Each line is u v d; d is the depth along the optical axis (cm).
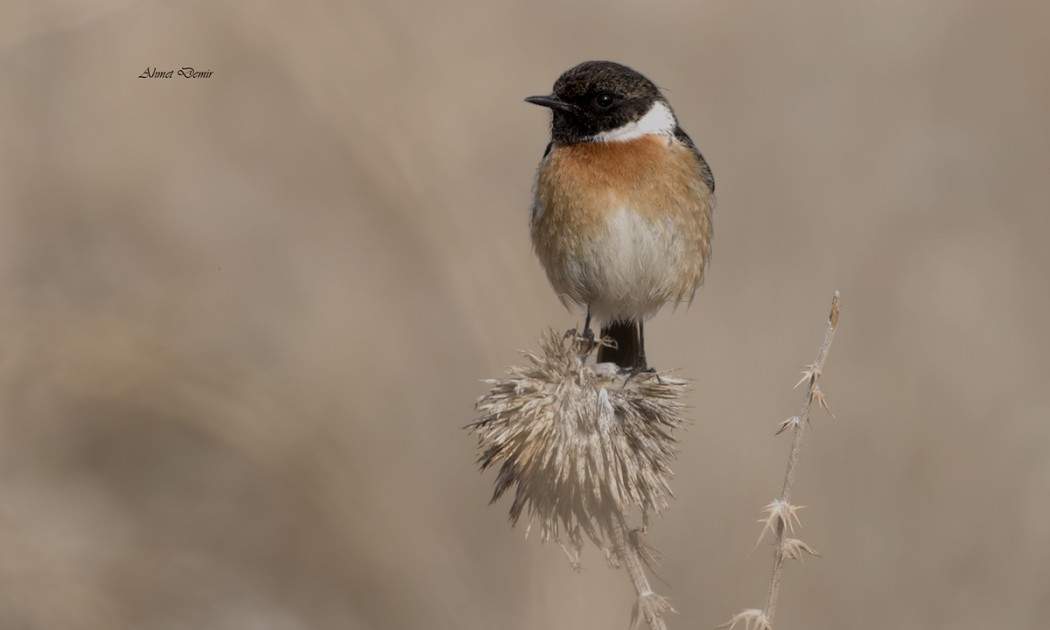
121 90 1405
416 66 1448
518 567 1180
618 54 1695
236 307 1300
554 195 1036
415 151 1280
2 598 944
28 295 1122
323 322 1325
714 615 1166
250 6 1291
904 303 1474
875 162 1606
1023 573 1239
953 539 1258
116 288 1216
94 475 1193
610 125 1035
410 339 1320
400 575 1151
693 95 1684
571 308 1105
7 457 1164
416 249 1276
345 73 1270
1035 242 1556
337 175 1384
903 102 1677
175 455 1221
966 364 1417
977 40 1706
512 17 1669
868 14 1738
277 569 1161
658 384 732
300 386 1222
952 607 1209
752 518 1220
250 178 1402
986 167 1598
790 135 1642
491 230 1283
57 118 1411
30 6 1176
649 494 707
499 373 1204
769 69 1703
